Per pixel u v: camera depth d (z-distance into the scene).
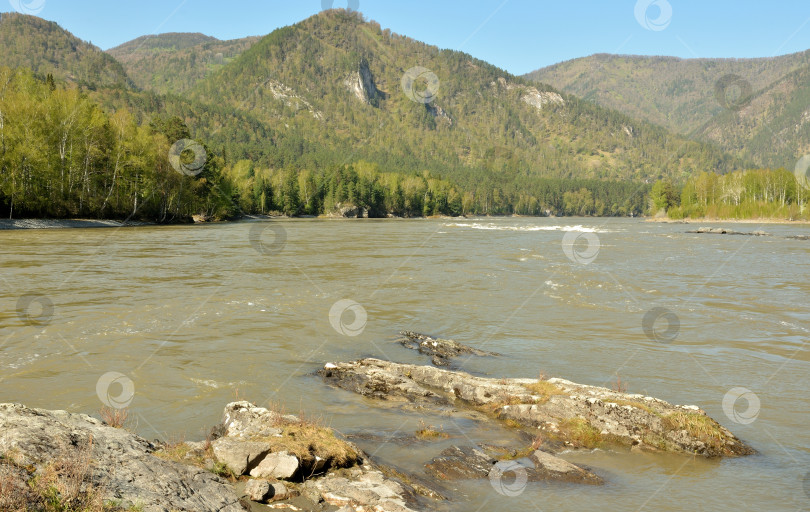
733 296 19.94
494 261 30.84
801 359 12.02
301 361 11.41
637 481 6.48
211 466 5.95
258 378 10.16
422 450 7.16
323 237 53.62
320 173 179.25
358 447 6.96
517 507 5.67
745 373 10.98
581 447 7.56
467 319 15.90
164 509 4.68
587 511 5.63
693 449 7.47
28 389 9.05
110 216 67.75
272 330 13.97
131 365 10.67
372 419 8.30
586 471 6.68
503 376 10.76
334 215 157.00
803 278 24.77
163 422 7.79
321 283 21.78
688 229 80.31
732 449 7.45
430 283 22.30
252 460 6.09
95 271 23.84
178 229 62.28
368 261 30.22
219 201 97.50
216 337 13.10
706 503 5.88
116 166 66.81
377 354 12.13
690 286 22.16
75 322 14.10
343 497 5.55
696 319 16.08
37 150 57.38
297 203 148.88
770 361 11.84
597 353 12.45
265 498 5.45
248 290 19.70
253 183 137.00
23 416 5.93
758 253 38.47
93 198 64.81
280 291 19.69
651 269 27.84
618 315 16.56
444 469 6.59
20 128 57.69
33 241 38.88
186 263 27.73
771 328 14.96
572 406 8.45
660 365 11.52
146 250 34.59
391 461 6.77
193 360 11.16
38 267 24.56
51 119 60.22
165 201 77.38
